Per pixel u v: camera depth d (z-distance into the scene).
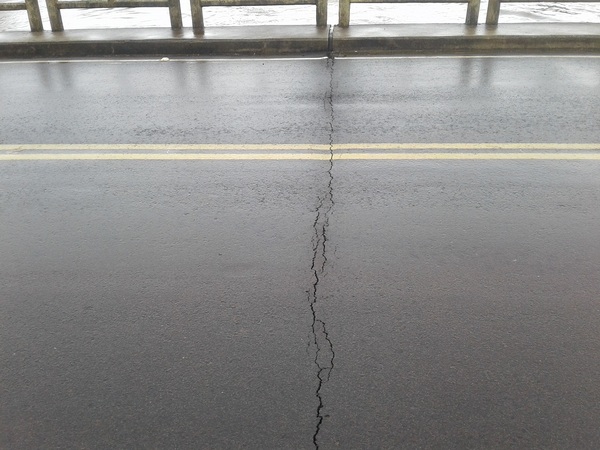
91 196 5.04
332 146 6.02
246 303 3.60
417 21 14.48
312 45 10.49
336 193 4.98
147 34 11.17
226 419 2.78
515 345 3.21
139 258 4.10
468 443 2.63
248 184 5.18
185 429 2.73
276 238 4.30
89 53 10.71
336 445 2.63
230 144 6.12
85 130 6.66
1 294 3.74
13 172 5.57
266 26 11.78
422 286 3.73
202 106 7.47
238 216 4.63
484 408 2.81
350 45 10.47
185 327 3.40
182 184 5.21
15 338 3.34
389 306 3.54
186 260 4.06
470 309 3.50
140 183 5.26
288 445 2.63
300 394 2.91
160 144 6.17
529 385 2.93
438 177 5.25
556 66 9.25
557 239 4.24
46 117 7.18
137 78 8.98
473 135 6.25
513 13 16.09
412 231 4.37
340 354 3.17
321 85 8.38
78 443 2.67
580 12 16.17
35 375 3.07
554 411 2.78
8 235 4.45
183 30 11.56
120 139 6.34
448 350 3.18
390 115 6.97
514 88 8.05
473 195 4.90
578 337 3.25
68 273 3.95
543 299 3.58
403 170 5.41
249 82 8.61
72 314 3.53
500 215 4.58
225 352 3.20
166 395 2.92
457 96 7.71
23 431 2.74
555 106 7.21
